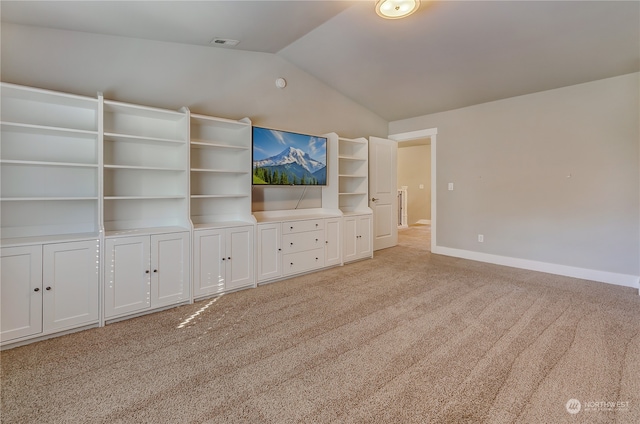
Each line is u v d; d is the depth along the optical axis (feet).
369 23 10.61
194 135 11.46
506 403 5.33
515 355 6.82
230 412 5.14
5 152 8.00
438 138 17.15
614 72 11.39
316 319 8.75
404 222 29.07
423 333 7.88
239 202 12.37
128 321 8.63
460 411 5.16
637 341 7.38
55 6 7.59
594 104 12.08
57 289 7.64
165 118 10.42
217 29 10.20
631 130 11.32
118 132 9.75
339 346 7.26
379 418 5.01
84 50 9.26
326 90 15.85
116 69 9.81
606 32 9.59
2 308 6.99
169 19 9.05
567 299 10.20
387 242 19.11
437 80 13.93
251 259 11.41
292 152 13.43
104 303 8.33
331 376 6.12
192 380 5.99
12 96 7.95
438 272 13.52
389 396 5.53
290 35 11.57
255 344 7.36
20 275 7.18
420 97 15.76
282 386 5.82
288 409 5.22
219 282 10.59
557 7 8.87
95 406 5.27
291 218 13.14
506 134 14.52
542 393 5.57
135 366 6.45
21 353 6.91
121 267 8.59
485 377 6.06
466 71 12.85
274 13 9.55
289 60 14.05
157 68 10.61
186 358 6.75
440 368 6.37
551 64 11.50
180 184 10.44
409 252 17.80
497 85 13.48
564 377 6.02
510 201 14.49
